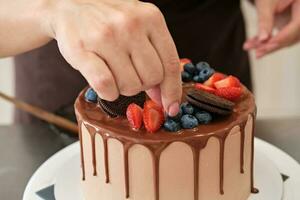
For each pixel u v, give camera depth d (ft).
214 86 2.16
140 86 1.77
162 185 1.94
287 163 2.35
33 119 3.16
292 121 2.75
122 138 1.90
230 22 3.24
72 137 2.66
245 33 3.43
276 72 4.49
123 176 1.96
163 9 3.01
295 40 3.01
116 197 2.01
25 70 3.18
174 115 1.88
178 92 1.84
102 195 2.05
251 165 2.13
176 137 1.89
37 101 3.19
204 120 1.95
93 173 2.05
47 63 3.09
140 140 1.88
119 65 1.72
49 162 2.39
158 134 1.90
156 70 1.75
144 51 1.72
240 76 3.40
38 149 2.59
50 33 1.94
